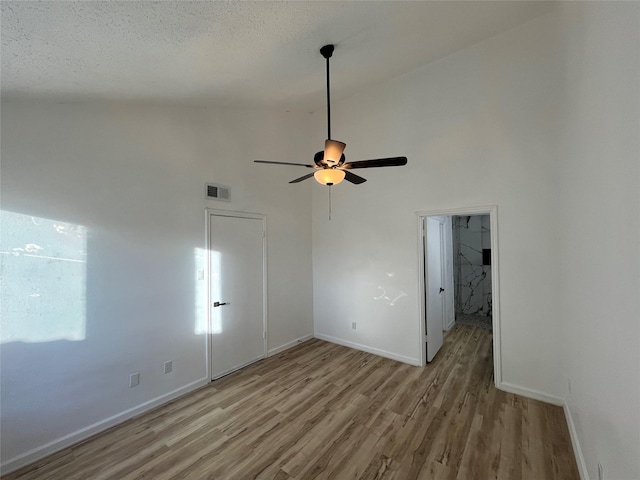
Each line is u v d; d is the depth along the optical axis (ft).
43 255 6.86
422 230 11.63
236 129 11.67
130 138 8.49
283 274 13.70
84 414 7.45
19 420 6.48
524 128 9.18
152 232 8.95
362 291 13.39
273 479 6.10
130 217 8.44
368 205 13.12
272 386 10.09
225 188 11.19
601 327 4.74
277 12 5.83
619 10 3.86
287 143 13.97
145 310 8.73
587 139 5.61
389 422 7.95
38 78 5.82
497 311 9.64
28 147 6.68
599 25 4.73
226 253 11.18
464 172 10.36
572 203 7.11
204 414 8.45
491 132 9.79
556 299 8.65
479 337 15.28
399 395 9.36
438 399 9.07
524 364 9.20
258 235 12.51
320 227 15.06
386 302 12.57
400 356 12.15
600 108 4.75
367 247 13.19
